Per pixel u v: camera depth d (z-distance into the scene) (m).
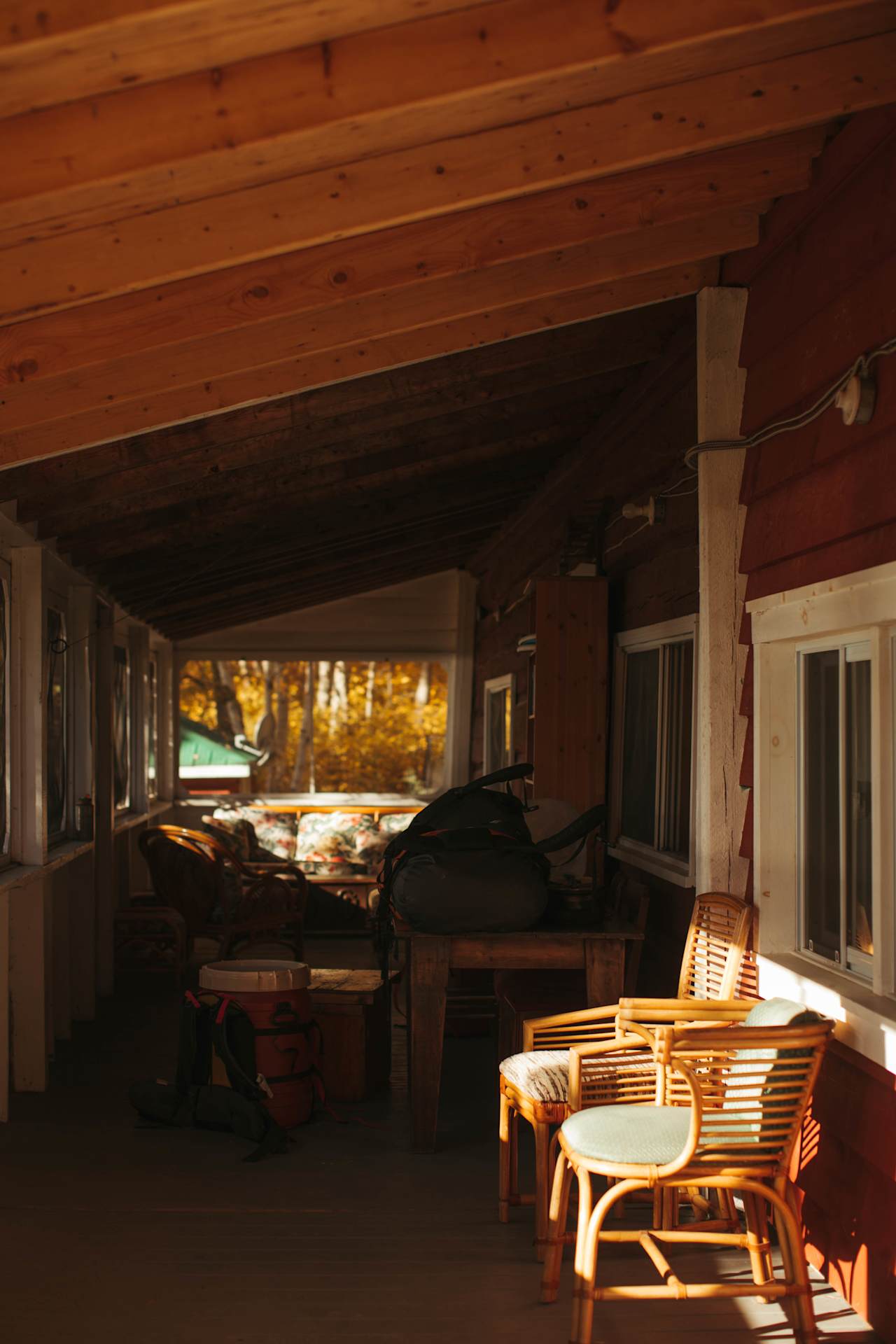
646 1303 3.37
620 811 6.07
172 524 6.42
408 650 12.09
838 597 3.40
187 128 2.44
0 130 2.43
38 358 3.29
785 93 3.07
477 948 4.59
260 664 26.36
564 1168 3.38
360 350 4.16
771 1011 3.22
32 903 5.56
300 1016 5.04
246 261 3.01
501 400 5.73
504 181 3.04
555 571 7.46
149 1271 3.54
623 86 2.89
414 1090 4.66
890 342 3.07
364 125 2.52
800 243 3.74
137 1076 5.81
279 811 11.66
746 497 4.19
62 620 6.94
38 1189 4.24
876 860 3.28
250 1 2.11
